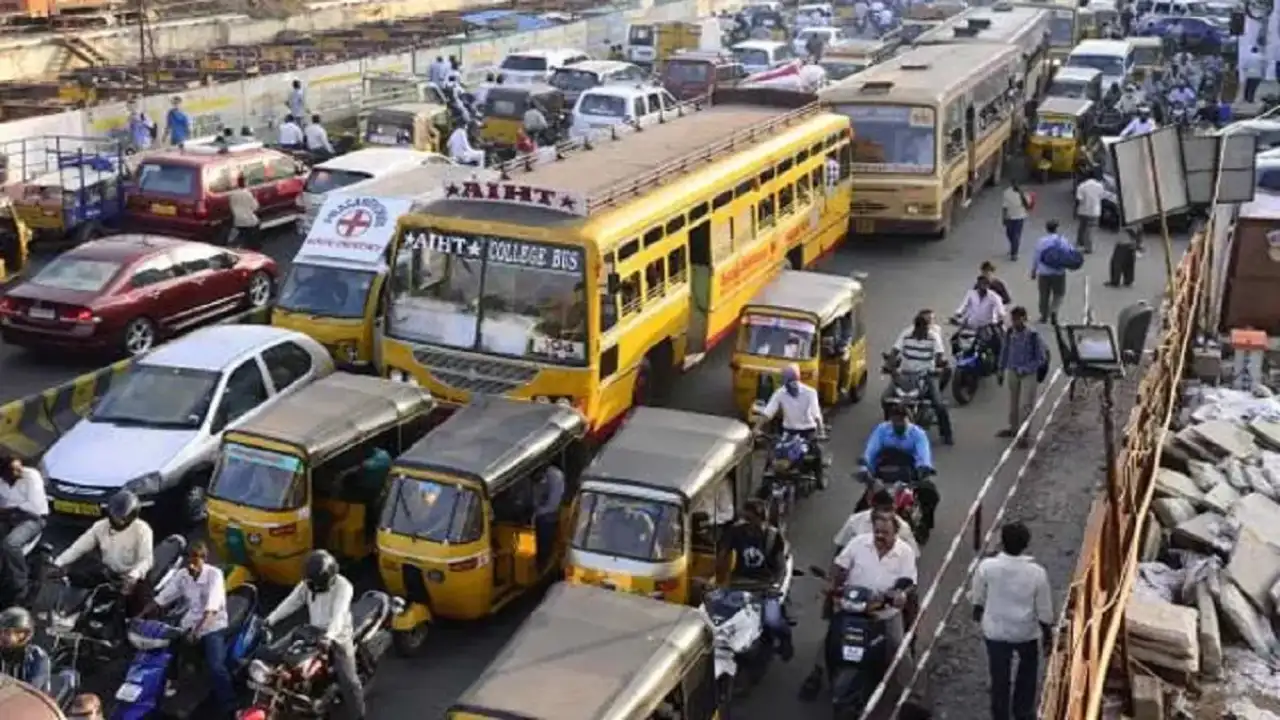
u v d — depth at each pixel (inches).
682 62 1632.6
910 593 494.6
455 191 716.0
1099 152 1280.8
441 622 571.8
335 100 1515.7
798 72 1545.3
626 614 436.8
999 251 1135.0
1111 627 468.4
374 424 607.8
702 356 822.5
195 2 2066.9
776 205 920.9
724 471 552.7
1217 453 682.8
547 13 2143.2
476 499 549.3
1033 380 746.8
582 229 675.4
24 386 816.3
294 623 534.3
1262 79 1774.1
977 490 692.7
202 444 647.1
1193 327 823.7
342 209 823.1
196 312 888.3
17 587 554.3
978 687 521.3
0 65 1644.9
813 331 738.2
